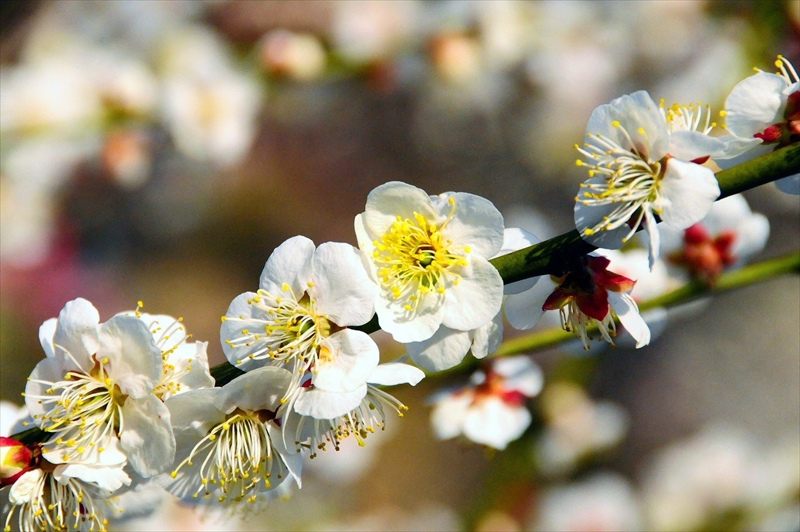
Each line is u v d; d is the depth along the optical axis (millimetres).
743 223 467
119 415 406
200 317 1379
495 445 475
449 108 1044
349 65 768
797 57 685
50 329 421
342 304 404
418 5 762
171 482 411
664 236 469
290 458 406
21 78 765
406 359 426
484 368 481
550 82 830
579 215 405
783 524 691
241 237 1427
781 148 404
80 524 419
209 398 405
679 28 792
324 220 1398
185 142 759
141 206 1332
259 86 780
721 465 731
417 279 408
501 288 405
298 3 982
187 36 864
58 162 902
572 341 469
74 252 1301
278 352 406
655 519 732
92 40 953
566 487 757
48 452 408
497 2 749
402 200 408
